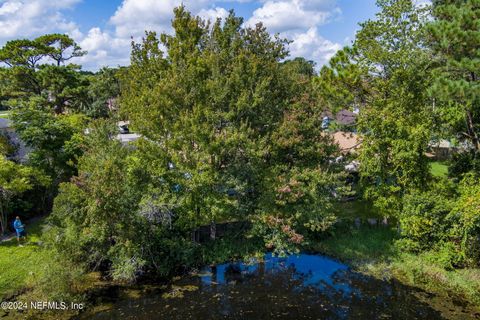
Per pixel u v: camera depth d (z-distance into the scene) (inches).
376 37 862.5
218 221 824.3
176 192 686.5
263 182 737.0
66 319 550.0
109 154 687.1
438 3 776.9
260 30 864.9
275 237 719.7
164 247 706.2
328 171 796.6
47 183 805.9
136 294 623.5
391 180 767.1
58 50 1651.1
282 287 650.2
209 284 660.7
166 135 696.4
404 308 575.5
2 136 909.8
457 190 710.5
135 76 842.8
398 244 737.0
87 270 671.8
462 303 583.2
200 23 851.4
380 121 742.5
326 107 965.2
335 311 574.2
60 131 879.7
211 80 721.0
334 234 813.9
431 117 792.3
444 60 661.3
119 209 631.2
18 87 1579.7
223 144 679.1
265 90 748.6
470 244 655.8
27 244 708.7
